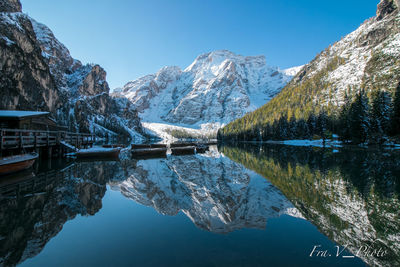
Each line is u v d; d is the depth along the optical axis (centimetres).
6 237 627
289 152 3891
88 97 15625
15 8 8669
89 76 16700
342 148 4534
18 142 1884
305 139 7581
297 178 1500
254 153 3919
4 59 4625
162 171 1956
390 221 717
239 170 1988
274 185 1311
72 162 2489
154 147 4150
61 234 645
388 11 13600
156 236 628
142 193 1171
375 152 3444
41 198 1022
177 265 460
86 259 492
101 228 691
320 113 7219
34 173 1714
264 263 466
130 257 503
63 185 1298
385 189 1144
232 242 582
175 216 812
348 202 934
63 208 892
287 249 537
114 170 1952
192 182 1466
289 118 8869
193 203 982
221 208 902
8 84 4662
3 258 510
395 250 524
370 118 5409
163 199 1052
